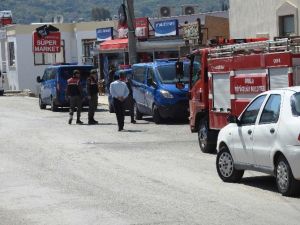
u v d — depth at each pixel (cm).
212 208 1396
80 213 1388
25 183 1811
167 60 3688
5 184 1806
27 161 2262
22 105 5391
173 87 3434
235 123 1706
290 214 1316
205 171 1941
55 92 4556
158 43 4903
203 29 4384
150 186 1703
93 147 2605
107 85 5422
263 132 1551
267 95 1588
